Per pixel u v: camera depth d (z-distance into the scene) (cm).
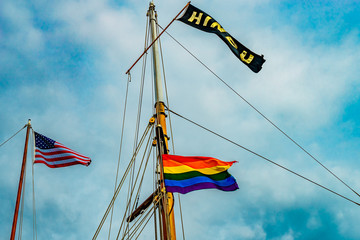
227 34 1653
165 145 1162
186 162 1145
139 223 1055
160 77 1424
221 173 1139
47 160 1712
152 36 1598
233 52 1625
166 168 1105
